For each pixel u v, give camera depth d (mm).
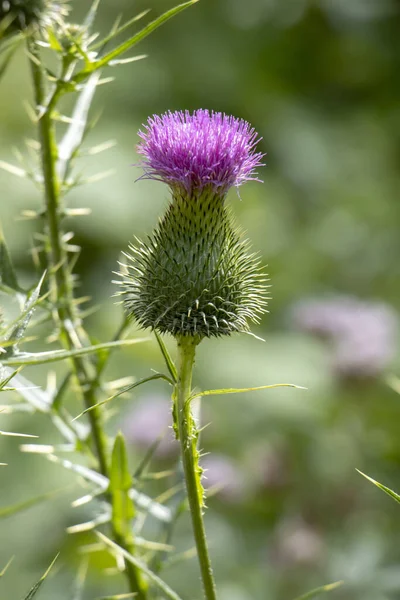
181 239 4008
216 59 14695
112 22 14438
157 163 4133
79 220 11633
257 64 15320
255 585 7863
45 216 4590
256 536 8359
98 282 11555
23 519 8648
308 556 7781
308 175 14180
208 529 8320
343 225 13047
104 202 11680
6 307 5094
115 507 4305
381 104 15641
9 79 12719
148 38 14484
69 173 4602
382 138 14906
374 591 7336
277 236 12680
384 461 9000
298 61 15617
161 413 8359
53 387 4738
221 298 3928
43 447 4465
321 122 15109
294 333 9891
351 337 9336
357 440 9039
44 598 7930
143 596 4383
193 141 4117
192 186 4113
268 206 12961
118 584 7961
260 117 14477
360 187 13867
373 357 9023
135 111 13469
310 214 13602
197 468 3668
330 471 8859
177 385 3650
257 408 9203
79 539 8398
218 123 4195
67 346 4551
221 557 8086
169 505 4523
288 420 9117
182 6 3812
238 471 8680
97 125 12703
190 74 14320
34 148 4676
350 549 7832
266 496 8602
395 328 9547
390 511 8547
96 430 4645
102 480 4457
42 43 4117
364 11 15773
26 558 8414
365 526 8289
